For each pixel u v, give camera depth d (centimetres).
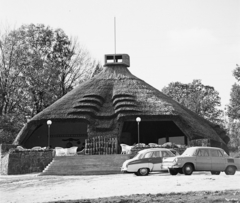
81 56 6462
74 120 4231
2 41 5738
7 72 5662
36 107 5947
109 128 4219
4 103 5800
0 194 2064
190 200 1541
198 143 3847
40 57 5884
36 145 5059
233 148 7144
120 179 2391
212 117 7612
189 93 7988
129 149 3662
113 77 4838
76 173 3156
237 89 5844
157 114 4212
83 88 4631
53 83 5844
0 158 3856
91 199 1681
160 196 1669
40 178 2819
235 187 1861
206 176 2327
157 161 2736
